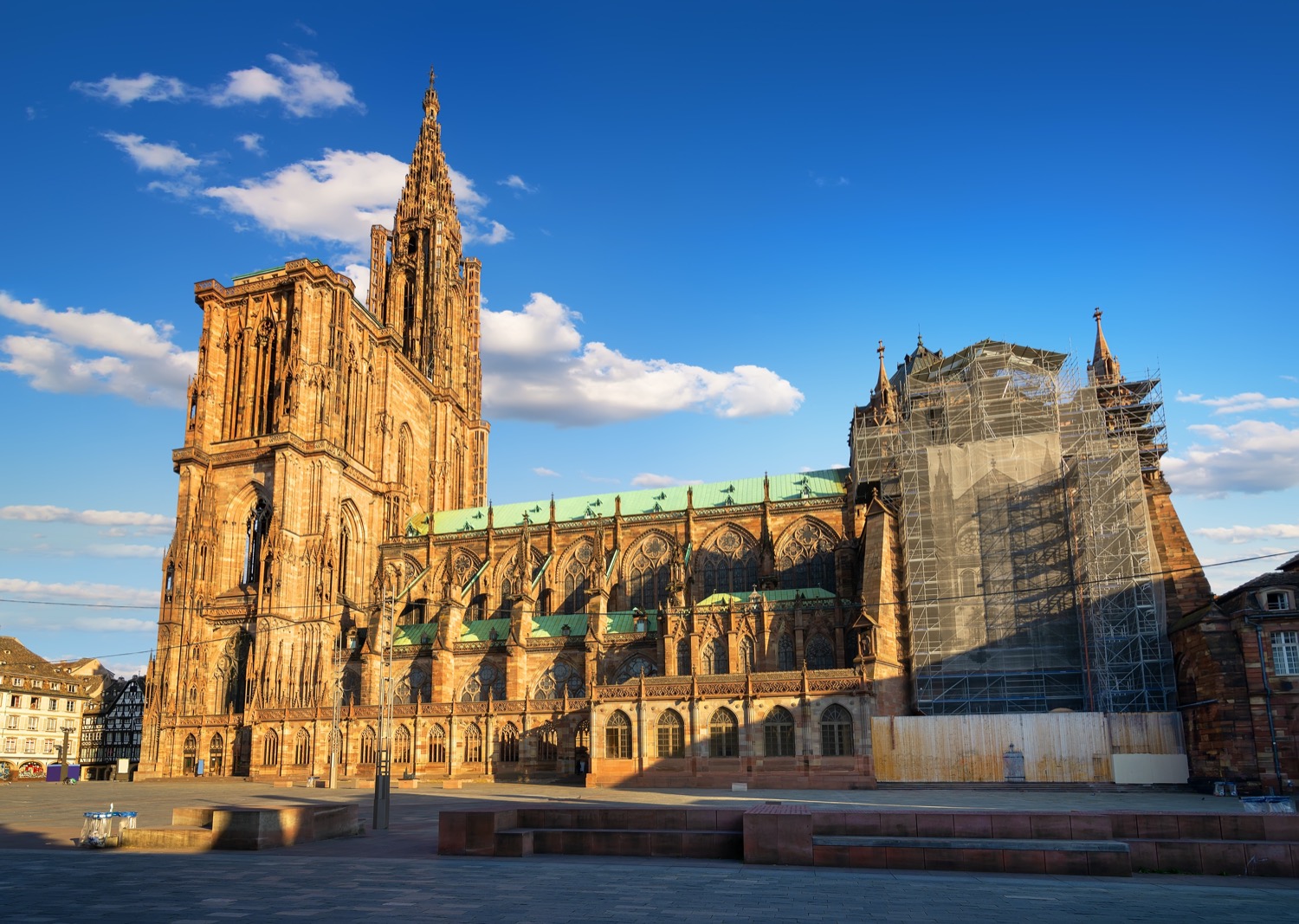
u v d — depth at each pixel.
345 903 28.16
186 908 27.12
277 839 43.47
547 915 26.45
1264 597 84.62
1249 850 35.66
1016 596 108.44
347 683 133.00
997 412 118.31
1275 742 80.94
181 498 139.38
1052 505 110.19
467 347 196.38
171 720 129.88
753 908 27.84
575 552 145.50
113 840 43.47
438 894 29.97
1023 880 34.16
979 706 105.19
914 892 31.08
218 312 149.12
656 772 99.69
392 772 117.88
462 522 160.00
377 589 139.50
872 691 96.81
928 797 80.31
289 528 133.12
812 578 134.25
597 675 121.50
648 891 30.78
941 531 112.62
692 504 144.75
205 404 143.88
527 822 42.94
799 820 38.00
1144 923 26.28
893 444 125.19
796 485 144.75
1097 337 138.25
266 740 123.94
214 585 137.50
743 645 116.38
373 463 155.12
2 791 99.69
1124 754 90.81
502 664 126.75
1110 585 102.44
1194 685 91.44
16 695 192.62
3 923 24.91
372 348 157.12
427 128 195.25
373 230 188.25
